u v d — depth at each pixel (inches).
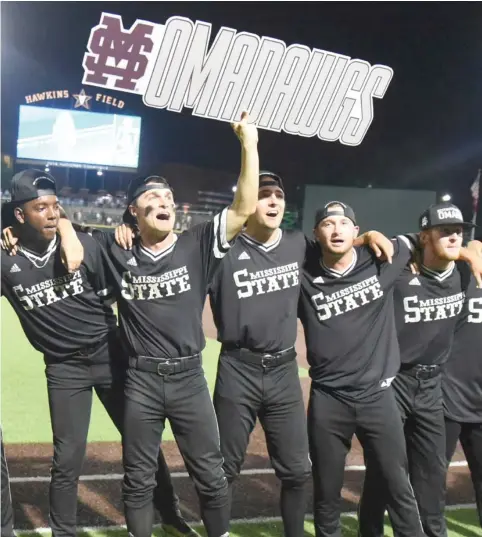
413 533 125.3
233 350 126.3
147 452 119.2
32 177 120.3
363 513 136.3
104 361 129.2
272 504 160.1
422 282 132.3
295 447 125.7
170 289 117.9
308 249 131.4
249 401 125.0
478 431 140.3
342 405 125.3
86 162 882.1
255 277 124.5
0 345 360.8
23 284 123.7
